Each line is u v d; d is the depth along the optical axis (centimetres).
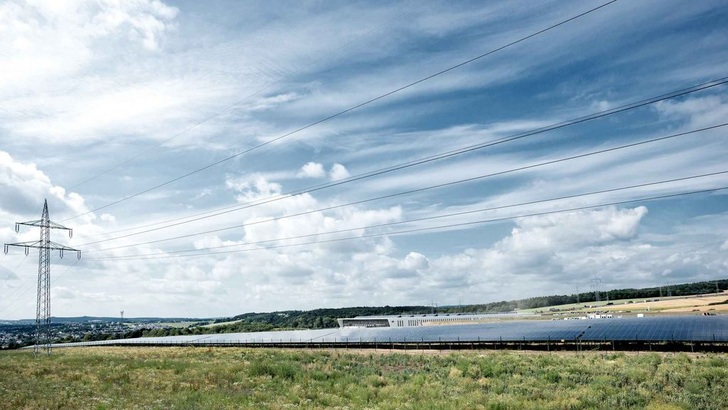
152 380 4588
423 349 6769
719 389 3419
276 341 9050
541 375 4231
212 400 3488
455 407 3158
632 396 3306
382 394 3738
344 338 8319
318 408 3259
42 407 3228
